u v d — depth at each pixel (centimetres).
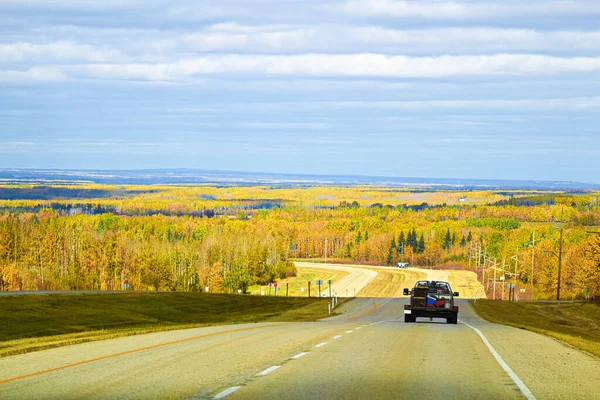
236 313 13338
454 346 4281
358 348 4000
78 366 3055
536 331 6794
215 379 2684
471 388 2591
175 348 3906
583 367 3366
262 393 2377
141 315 11375
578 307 16200
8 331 7912
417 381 2733
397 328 6262
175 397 2283
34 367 3016
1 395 2323
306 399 2283
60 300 11350
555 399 2400
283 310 14075
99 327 8881
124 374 2809
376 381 2703
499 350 4103
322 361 3309
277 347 4000
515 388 2612
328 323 8038
